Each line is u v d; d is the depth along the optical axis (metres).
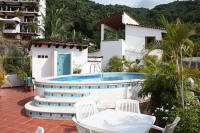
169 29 5.25
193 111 5.29
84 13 55.78
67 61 14.68
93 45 41.72
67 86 7.96
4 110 7.90
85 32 55.22
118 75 15.39
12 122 6.45
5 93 11.66
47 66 13.66
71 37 38.81
